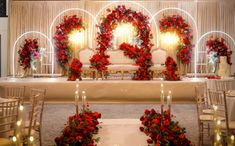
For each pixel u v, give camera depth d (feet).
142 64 29.60
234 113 16.51
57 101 26.63
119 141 13.52
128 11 38.99
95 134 13.96
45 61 42.16
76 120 13.70
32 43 35.96
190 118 23.21
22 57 35.78
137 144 13.25
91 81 26.96
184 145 12.67
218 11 42.52
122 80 28.84
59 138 12.96
